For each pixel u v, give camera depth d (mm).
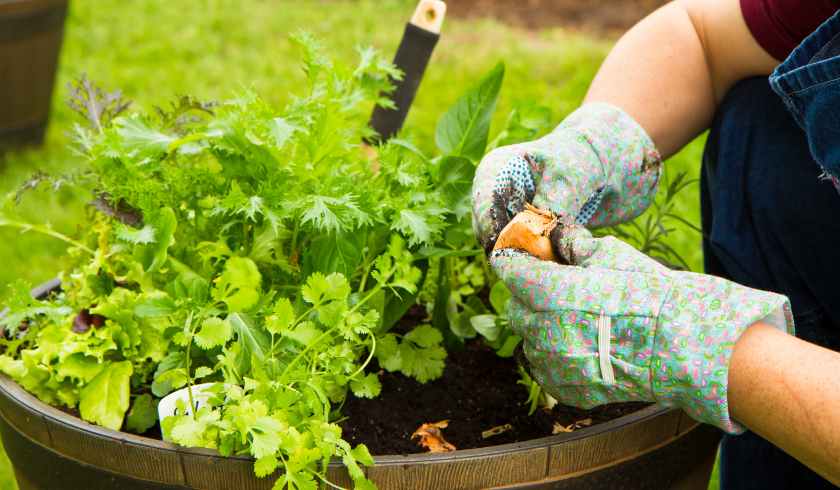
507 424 1120
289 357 1040
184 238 1156
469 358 1283
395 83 1312
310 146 1125
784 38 1130
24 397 1012
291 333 971
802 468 1263
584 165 1026
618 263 873
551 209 987
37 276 2451
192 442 913
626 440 959
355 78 1223
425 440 1070
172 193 1114
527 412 1146
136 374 1147
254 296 1007
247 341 1019
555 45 4410
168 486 925
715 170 1280
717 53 1202
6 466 1859
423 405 1152
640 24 1248
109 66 3969
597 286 848
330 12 4957
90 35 4359
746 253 1236
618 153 1077
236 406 919
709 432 1092
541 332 874
